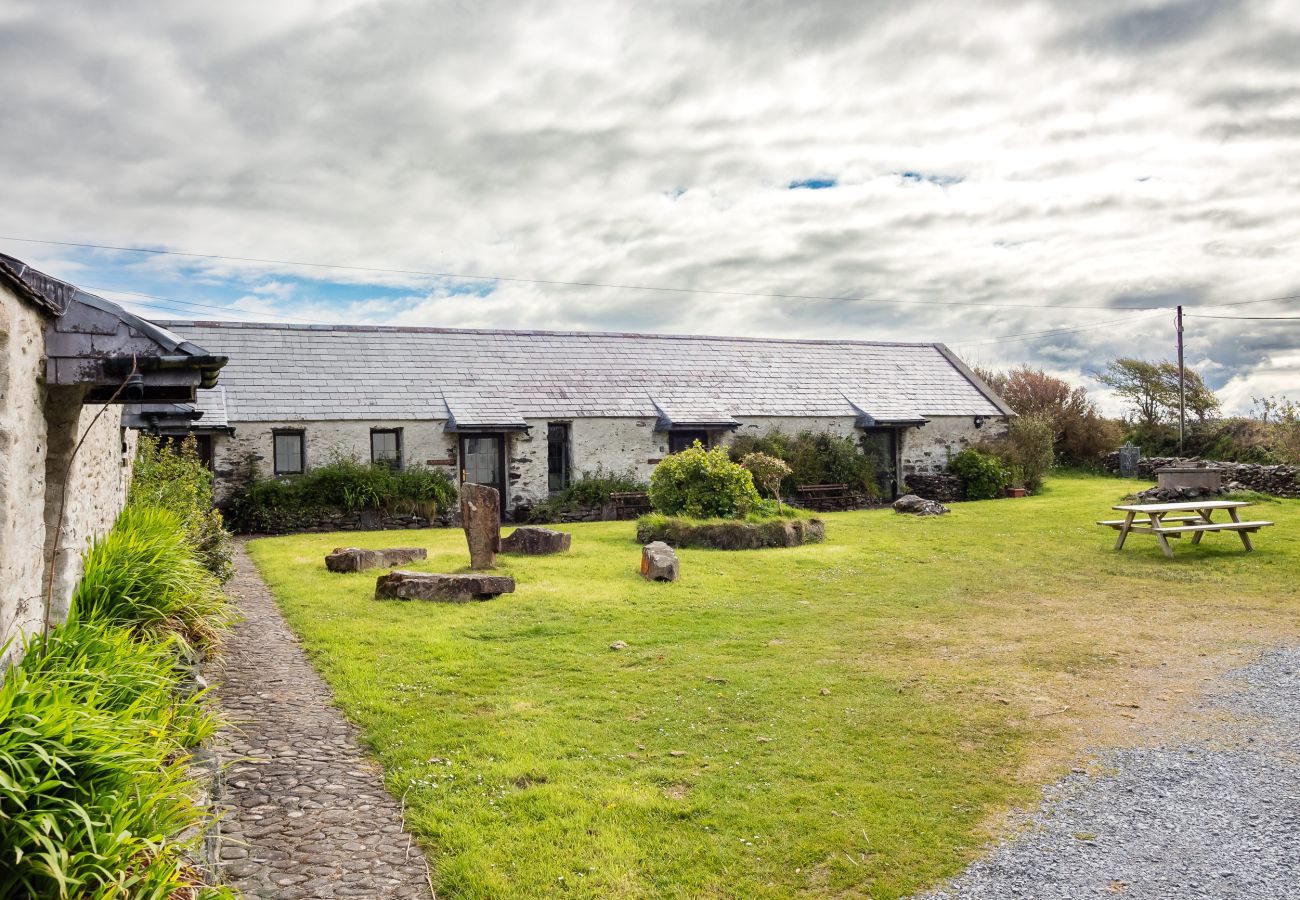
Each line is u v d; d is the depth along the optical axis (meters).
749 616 10.05
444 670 7.64
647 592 11.22
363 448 20.30
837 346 29.09
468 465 21.56
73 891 2.92
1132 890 4.23
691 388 24.64
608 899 4.14
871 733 6.29
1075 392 31.14
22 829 2.90
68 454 5.43
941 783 5.46
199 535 10.38
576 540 16.27
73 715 3.38
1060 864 4.48
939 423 26.36
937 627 9.60
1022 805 5.17
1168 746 6.09
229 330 21.94
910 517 19.69
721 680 7.50
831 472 23.95
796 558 14.16
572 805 5.04
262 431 19.36
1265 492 19.91
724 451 16.84
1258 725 6.48
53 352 4.75
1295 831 4.80
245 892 4.08
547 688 7.22
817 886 4.29
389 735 6.07
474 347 24.11
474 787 5.27
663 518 15.90
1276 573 12.36
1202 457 28.33
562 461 22.53
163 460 13.60
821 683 7.45
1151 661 8.22
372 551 12.99
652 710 6.71
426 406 21.14
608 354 25.39
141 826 3.35
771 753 5.89
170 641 5.62
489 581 10.62
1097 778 5.55
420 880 4.28
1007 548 15.17
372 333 23.45
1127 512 14.66
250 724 6.24
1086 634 9.28
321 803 5.05
